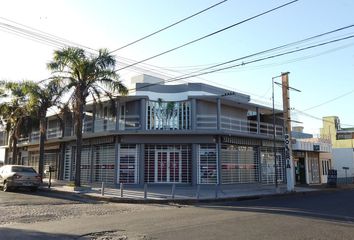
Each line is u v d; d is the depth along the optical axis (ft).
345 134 206.08
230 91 106.42
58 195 72.13
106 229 33.86
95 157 100.78
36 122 101.81
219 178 90.12
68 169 114.83
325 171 138.10
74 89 79.97
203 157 91.45
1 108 104.99
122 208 53.57
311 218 42.93
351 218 43.78
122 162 91.76
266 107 107.65
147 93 95.50
